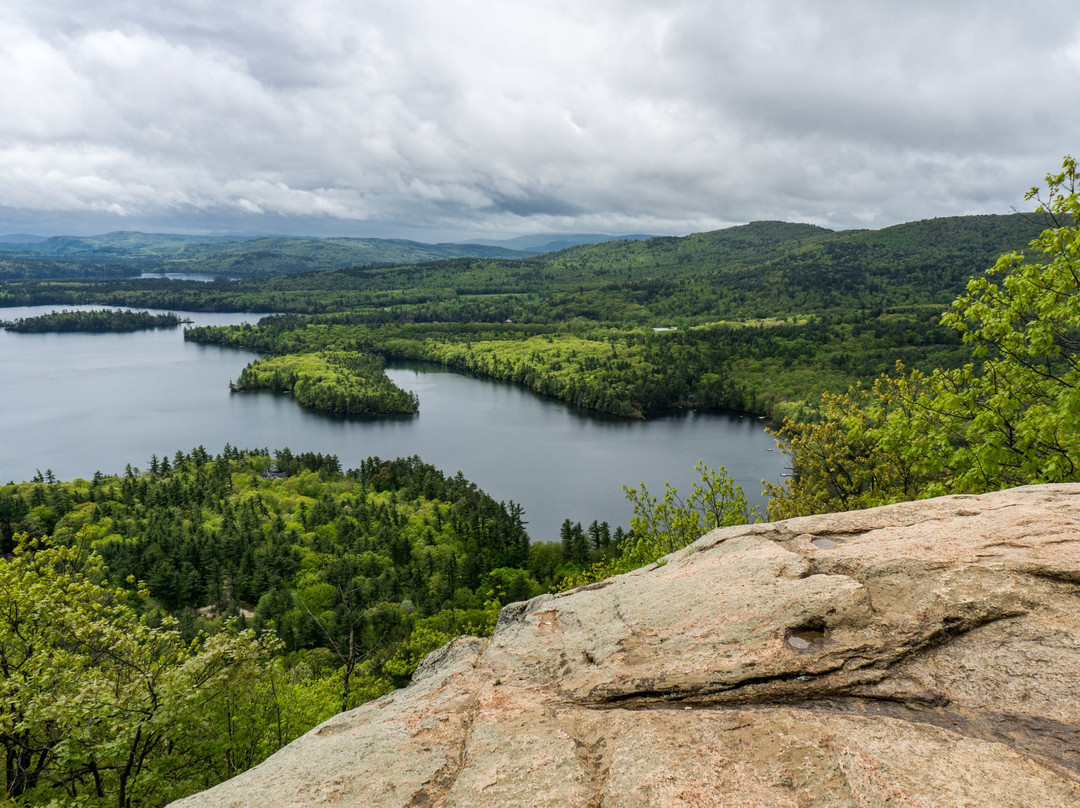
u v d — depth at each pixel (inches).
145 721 610.5
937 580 257.1
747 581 293.9
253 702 743.1
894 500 794.2
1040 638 217.2
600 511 5241.1
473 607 3314.5
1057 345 607.2
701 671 238.1
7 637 673.0
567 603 344.5
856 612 248.5
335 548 4055.1
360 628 2635.3
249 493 5319.9
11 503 4301.2
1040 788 161.8
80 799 628.7
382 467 5969.5
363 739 243.9
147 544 3882.9
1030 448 623.8
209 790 230.5
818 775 178.5
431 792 206.7
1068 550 258.2
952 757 176.7
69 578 721.0
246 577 3513.8
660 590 316.8
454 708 258.4
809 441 879.7
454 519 4621.1
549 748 214.8
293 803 209.5
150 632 711.1
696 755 194.5
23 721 591.8
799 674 226.4
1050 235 595.2
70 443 7190.0
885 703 209.8
